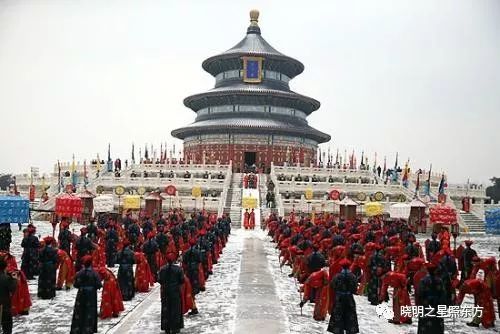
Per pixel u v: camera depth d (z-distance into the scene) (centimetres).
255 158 10038
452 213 4534
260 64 10638
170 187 6122
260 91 10094
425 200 6862
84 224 5503
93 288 1644
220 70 11094
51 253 2166
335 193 6125
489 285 2062
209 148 10212
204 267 2647
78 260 2466
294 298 2262
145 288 2377
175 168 8356
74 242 2652
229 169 7869
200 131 10306
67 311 1952
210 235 3269
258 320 1870
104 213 5128
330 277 2053
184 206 6575
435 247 2850
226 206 6612
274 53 10781
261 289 2447
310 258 2166
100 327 1758
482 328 1898
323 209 6469
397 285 1931
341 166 10569
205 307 2066
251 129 9900
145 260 2409
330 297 1906
